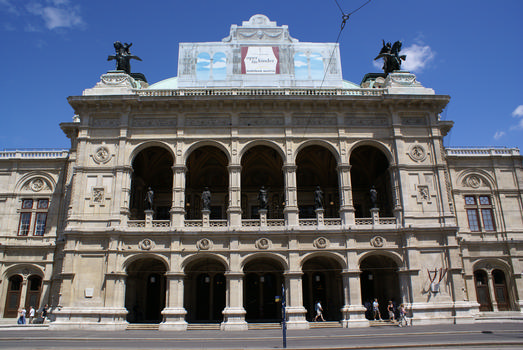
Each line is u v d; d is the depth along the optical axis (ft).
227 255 109.40
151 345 73.20
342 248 111.04
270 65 132.46
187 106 120.06
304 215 145.48
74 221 110.42
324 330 98.17
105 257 107.96
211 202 143.84
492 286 136.05
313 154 142.82
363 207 146.72
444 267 111.04
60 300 104.32
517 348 61.62
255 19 137.28
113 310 103.55
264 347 68.64
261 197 114.62
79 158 115.55
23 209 138.21
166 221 111.96
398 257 111.55
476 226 140.87
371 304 125.49
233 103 119.44
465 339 72.49
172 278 106.93
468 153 148.05
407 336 81.51
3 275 131.85
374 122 122.42
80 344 74.69
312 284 132.77
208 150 138.10
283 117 120.78
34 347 68.49
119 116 119.96
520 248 138.51
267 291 132.57
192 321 125.59
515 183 145.18
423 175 118.73
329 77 132.87
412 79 128.26
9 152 143.33
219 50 134.00
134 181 135.95
